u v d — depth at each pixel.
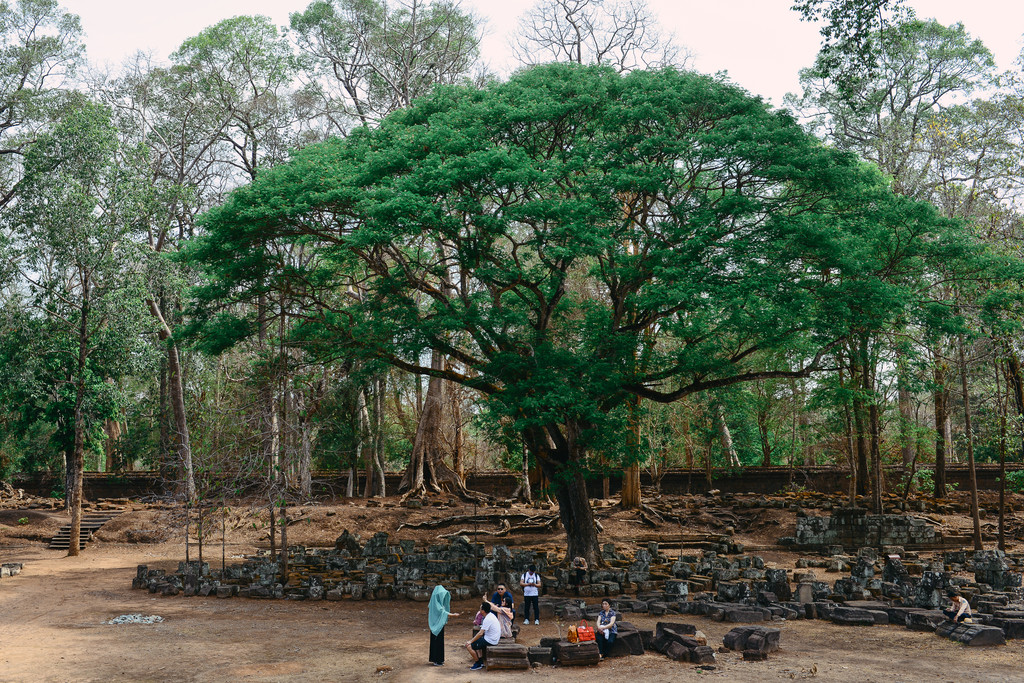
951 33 51.12
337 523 45.94
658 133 28.14
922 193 40.88
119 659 18.81
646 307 29.16
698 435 51.81
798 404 50.78
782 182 28.09
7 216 40.84
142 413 60.41
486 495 51.59
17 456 58.00
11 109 46.97
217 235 27.56
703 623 23.00
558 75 29.84
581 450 31.70
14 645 20.62
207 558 39.28
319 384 49.41
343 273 35.47
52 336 44.09
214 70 55.72
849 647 19.72
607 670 17.28
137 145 46.19
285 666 18.03
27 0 46.41
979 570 28.92
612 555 36.06
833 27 19.81
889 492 52.31
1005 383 40.97
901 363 39.25
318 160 28.62
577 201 26.94
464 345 43.44
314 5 54.62
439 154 27.58
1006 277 29.73
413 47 55.47
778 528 44.50
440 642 18.00
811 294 28.16
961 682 16.19
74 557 40.97
